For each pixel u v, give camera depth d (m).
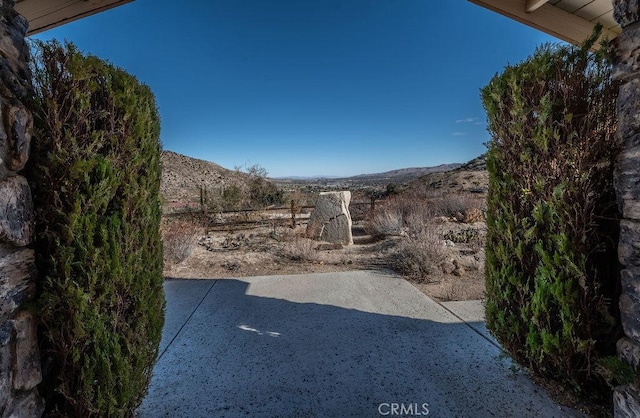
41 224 1.19
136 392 1.54
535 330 1.78
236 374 2.11
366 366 2.17
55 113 1.17
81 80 1.24
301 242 5.77
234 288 3.88
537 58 1.70
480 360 2.21
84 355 1.24
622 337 1.42
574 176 1.57
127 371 1.39
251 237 7.14
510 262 1.90
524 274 1.84
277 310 3.18
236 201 10.72
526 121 1.76
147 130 1.57
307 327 2.78
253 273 4.70
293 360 2.27
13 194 1.06
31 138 1.14
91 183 1.27
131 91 1.44
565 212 1.58
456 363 2.18
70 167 1.19
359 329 2.72
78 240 1.20
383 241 6.45
